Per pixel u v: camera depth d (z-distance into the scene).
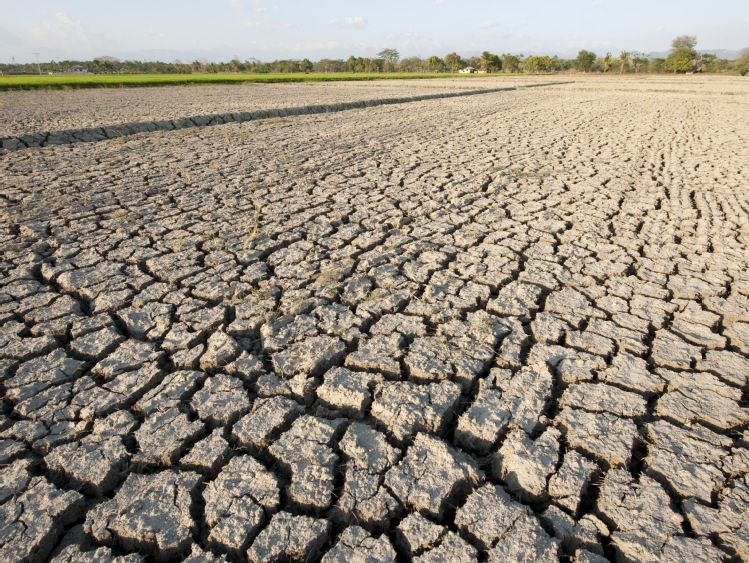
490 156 7.48
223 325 2.75
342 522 1.67
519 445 1.91
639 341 2.61
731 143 8.64
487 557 1.51
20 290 3.10
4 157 7.08
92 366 2.47
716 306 2.96
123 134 9.52
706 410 2.11
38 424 2.04
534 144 8.55
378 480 1.78
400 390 2.22
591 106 15.83
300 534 1.58
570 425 2.02
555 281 3.30
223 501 1.70
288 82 31.02
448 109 14.66
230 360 2.49
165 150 7.72
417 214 4.71
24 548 1.53
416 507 1.68
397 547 1.59
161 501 1.70
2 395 2.25
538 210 4.84
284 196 5.25
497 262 3.59
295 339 2.63
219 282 3.26
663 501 1.68
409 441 1.98
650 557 1.50
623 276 3.40
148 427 2.02
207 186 5.62
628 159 7.25
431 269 3.47
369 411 2.18
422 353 2.49
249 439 1.96
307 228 4.30
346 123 11.24
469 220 4.56
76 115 11.53
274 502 1.69
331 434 1.99
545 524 1.63
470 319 2.83
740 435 2.00
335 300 3.08
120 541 1.60
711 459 1.86
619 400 2.16
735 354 2.49
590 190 5.52
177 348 2.58
